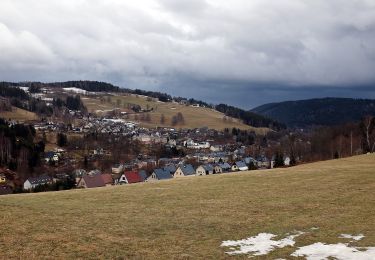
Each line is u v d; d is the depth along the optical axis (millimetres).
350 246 21891
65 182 133625
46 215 29594
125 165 197375
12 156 184625
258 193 38656
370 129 143000
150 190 42906
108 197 38719
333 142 166375
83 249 22109
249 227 26703
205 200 36094
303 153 180375
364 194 35719
